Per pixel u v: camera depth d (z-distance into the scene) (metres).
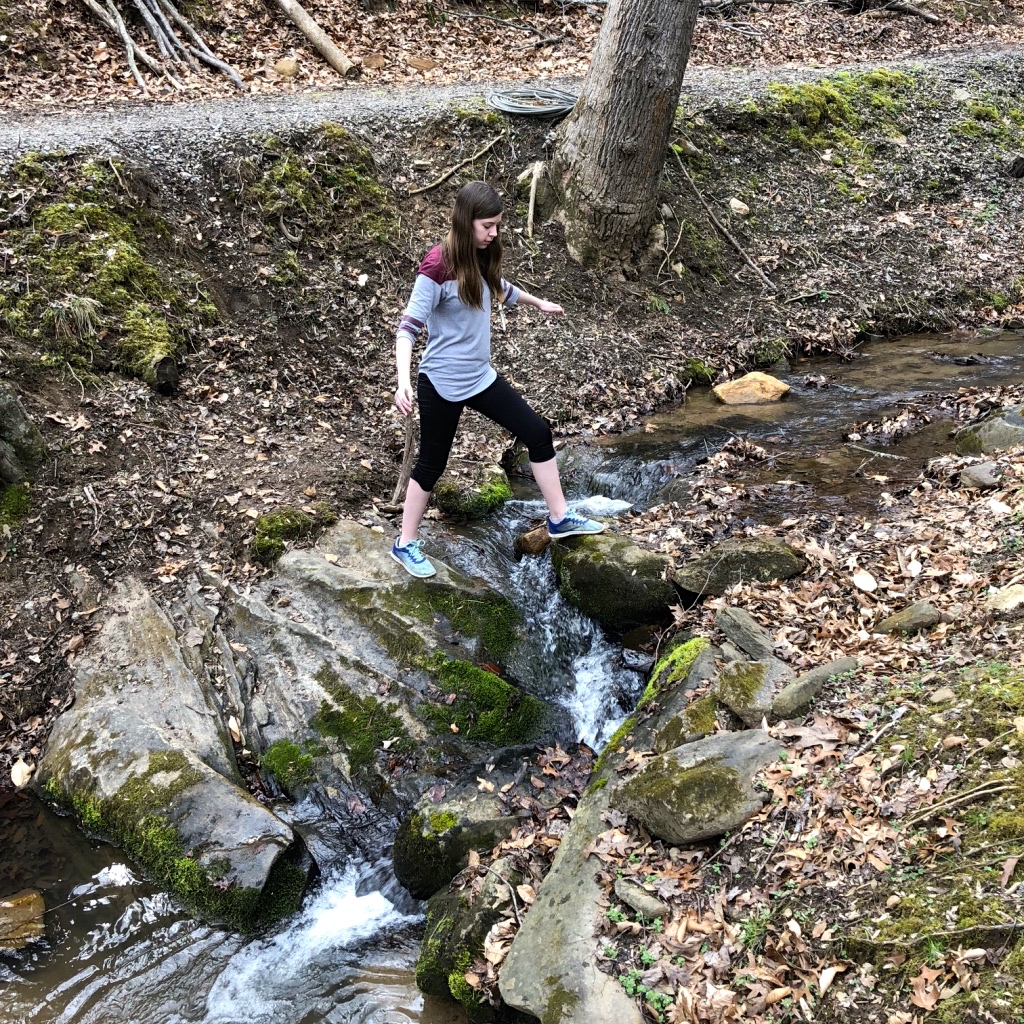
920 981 2.32
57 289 5.86
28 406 5.31
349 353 6.79
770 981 2.53
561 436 6.67
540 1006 2.79
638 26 7.38
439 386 4.11
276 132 7.69
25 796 4.12
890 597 4.11
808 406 6.94
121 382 5.75
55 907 3.67
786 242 9.17
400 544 4.70
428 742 4.26
